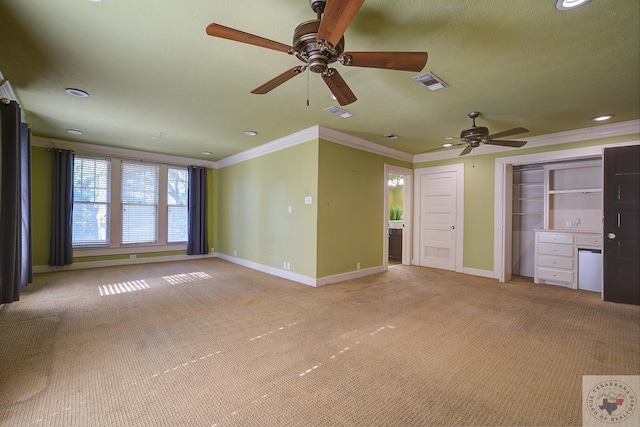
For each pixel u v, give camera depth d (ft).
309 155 14.65
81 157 17.85
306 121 13.20
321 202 14.46
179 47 7.38
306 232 14.85
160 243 21.12
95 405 5.49
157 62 8.10
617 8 5.69
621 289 11.94
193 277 16.21
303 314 10.40
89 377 6.40
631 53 7.30
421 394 5.94
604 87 9.27
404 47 7.20
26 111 12.11
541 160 15.08
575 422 5.15
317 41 4.99
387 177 18.34
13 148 9.62
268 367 6.91
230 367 6.90
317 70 5.64
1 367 6.73
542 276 15.19
